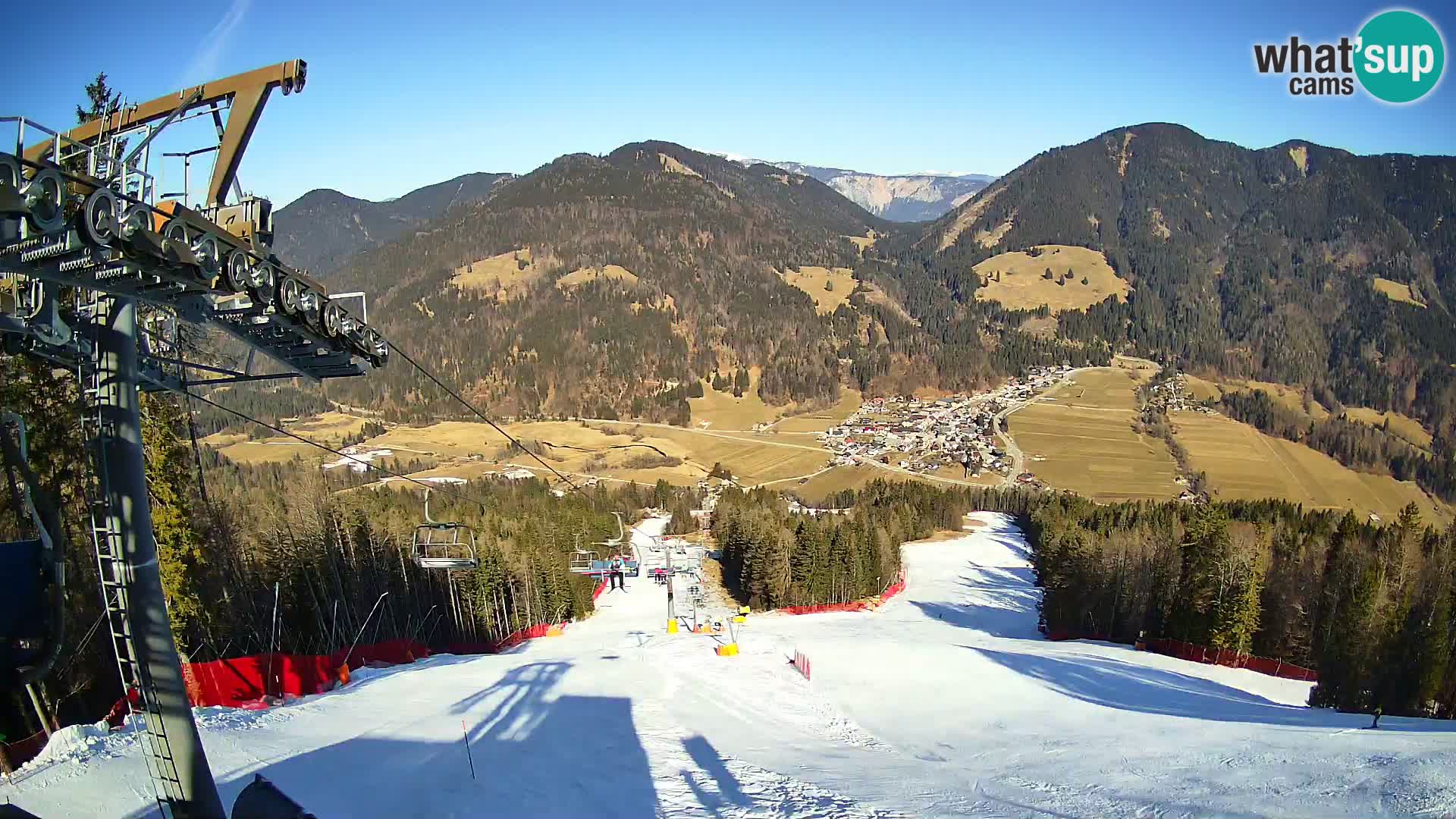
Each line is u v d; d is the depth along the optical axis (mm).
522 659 40719
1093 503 149250
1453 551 54438
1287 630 53781
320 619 43781
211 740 19078
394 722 22641
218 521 34844
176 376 12414
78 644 24922
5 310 10422
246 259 9945
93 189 8305
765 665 39031
